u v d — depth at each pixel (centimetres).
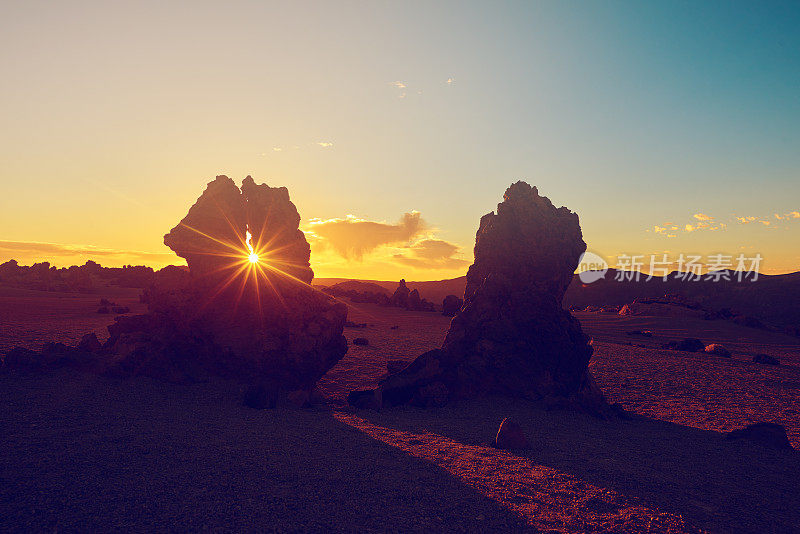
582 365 2006
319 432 1269
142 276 9694
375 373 2375
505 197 2305
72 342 2530
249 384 1730
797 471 1198
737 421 1741
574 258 2273
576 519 797
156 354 1702
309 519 723
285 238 1973
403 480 930
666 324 6347
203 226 1934
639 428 1603
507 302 2134
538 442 1323
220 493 796
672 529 781
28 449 953
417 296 7794
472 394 1972
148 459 944
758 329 6406
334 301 1941
